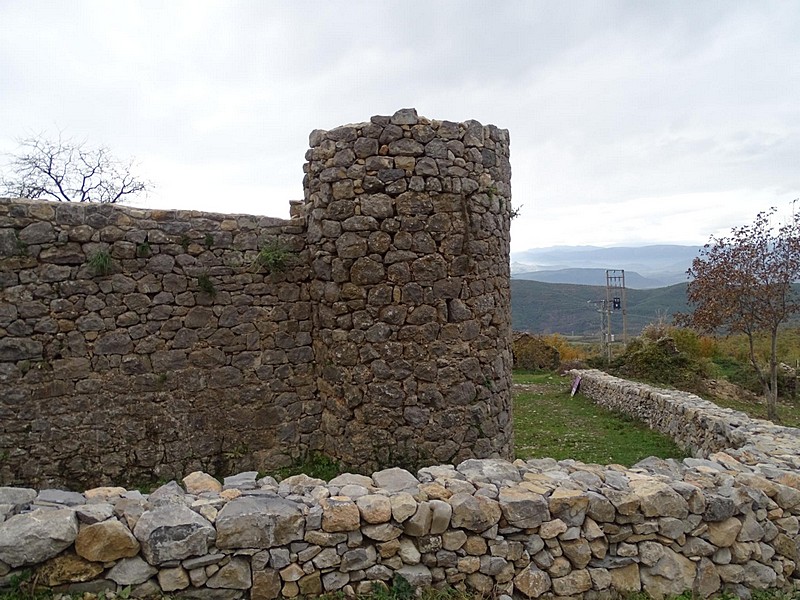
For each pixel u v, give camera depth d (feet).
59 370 20.59
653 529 13.65
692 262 58.54
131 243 21.48
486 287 23.71
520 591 12.83
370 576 12.26
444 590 12.44
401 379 22.13
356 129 22.07
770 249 47.96
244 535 11.57
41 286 20.34
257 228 23.54
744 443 23.11
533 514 13.03
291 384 23.98
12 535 10.28
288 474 22.91
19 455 20.12
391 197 21.94
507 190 25.52
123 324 21.43
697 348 77.56
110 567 10.87
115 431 21.35
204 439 22.58
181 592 11.19
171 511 11.59
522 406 47.75
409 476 14.49
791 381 63.26
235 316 23.11
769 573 14.25
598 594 13.20
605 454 30.66
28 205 20.13
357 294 22.20
